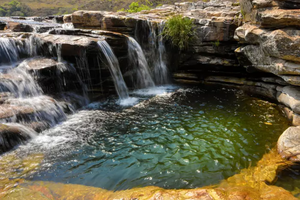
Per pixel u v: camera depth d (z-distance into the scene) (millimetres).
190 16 12422
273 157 5195
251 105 8586
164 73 12836
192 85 11891
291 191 3998
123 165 5098
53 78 8531
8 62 8742
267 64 7398
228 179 4488
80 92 9422
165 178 4594
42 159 5305
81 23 12352
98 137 6379
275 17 6344
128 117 7727
